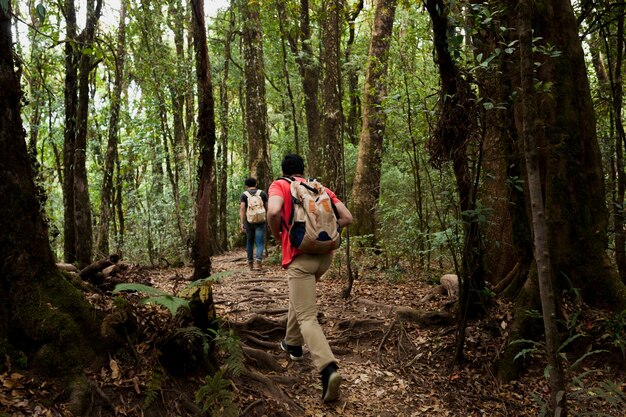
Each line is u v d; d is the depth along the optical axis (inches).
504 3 174.9
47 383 107.1
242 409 132.0
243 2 513.3
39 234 120.3
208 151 135.6
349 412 146.4
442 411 150.5
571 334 160.2
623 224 210.8
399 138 302.5
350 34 482.3
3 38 114.3
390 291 258.7
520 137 183.0
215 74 581.9
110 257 179.2
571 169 178.4
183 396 123.0
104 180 358.3
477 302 187.3
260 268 347.9
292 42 402.6
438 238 197.8
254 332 186.5
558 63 179.2
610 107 249.1
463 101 156.8
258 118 543.8
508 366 162.7
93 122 427.2
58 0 247.9
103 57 182.4
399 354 182.2
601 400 147.2
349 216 154.5
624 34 251.4
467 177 167.0
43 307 114.3
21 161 118.2
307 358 173.8
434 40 155.5
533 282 174.1
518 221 192.1
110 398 111.5
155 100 420.8
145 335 130.0
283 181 150.6
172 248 494.3
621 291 171.3
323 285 279.1
